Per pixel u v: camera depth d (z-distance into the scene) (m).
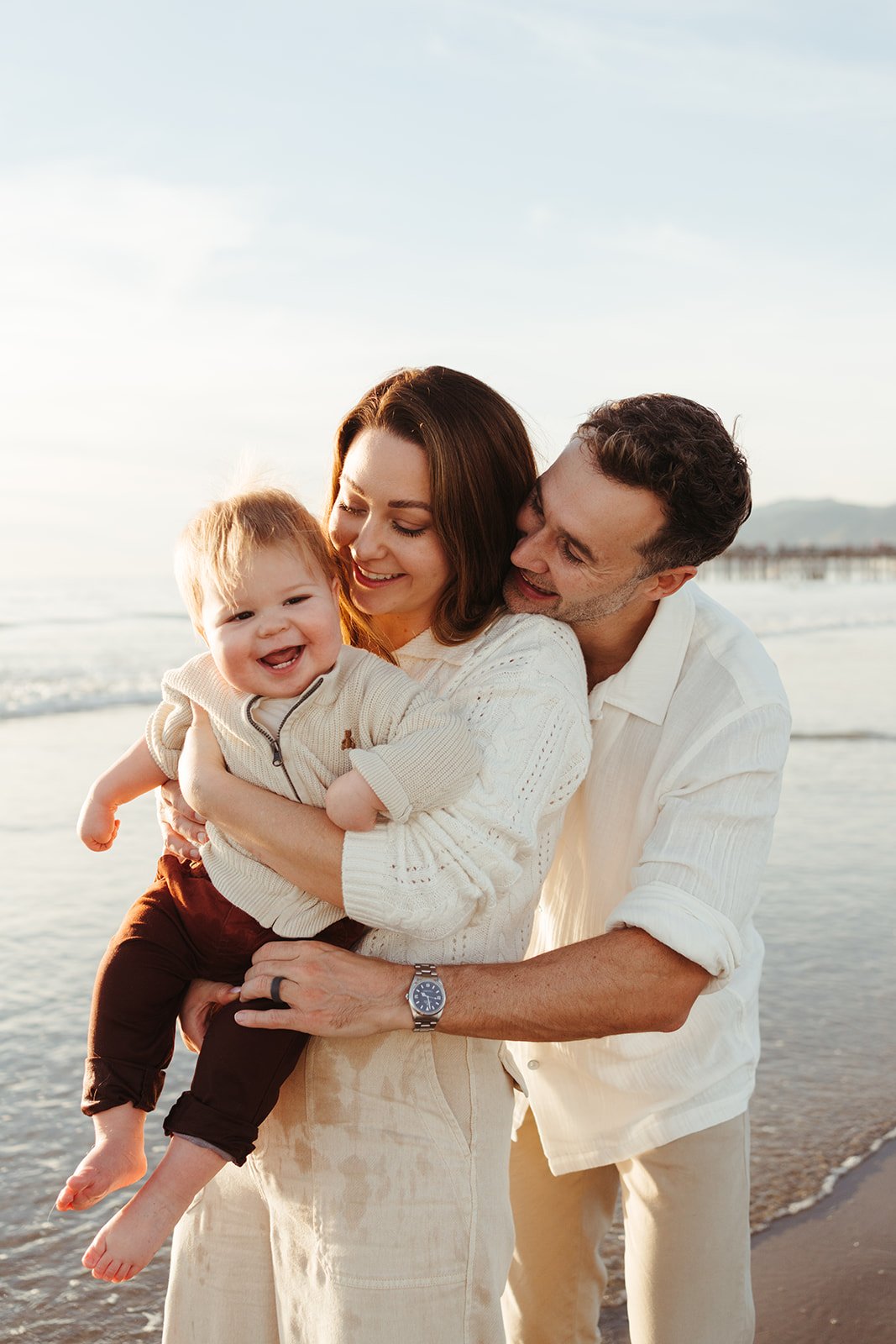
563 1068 2.36
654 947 1.91
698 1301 2.29
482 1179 1.92
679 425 1.98
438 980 1.85
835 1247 3.09
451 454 1.94
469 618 2.08
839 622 28.67
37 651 19.59
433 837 1.83
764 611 34.53
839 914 5.69
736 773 2.03
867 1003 4.61
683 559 2.03
